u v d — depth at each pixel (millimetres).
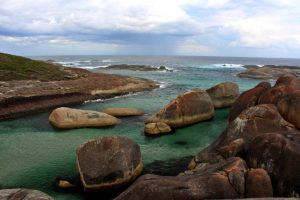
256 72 72625
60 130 27156
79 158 16656
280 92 21297
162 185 12086
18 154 21500
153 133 25891
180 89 51625
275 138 13758
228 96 35219
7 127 28172
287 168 12633
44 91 38406
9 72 48031
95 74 57719
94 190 15945
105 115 28703
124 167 16141
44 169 18922
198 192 11805
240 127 17609
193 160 17938
